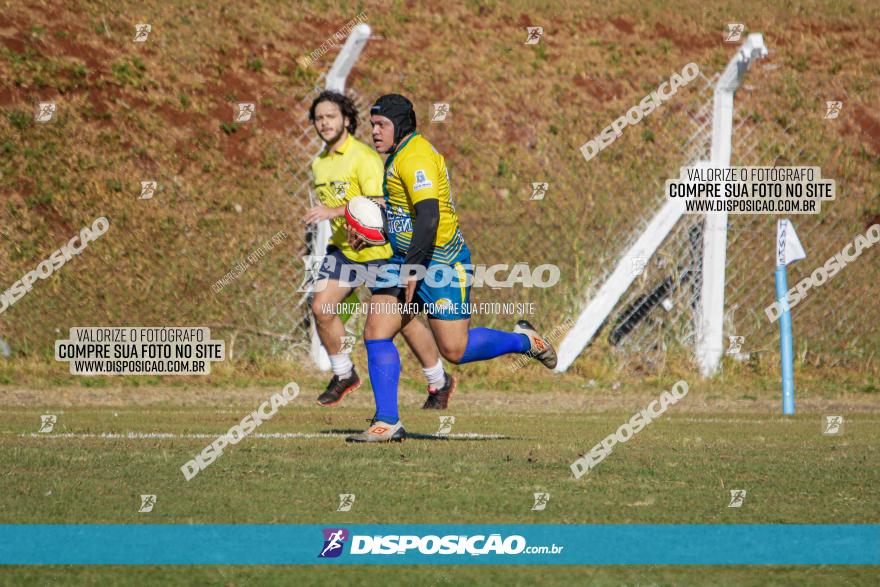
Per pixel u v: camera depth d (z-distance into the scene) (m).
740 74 34.59
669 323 36.16
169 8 47.19
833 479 16.11
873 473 16.69
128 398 28.55
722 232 34.75
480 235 39.72
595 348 35.56
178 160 39.69
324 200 24.38
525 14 55.81
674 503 14.09
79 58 42.50
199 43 45.50
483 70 49.50
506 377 33.62
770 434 22.59
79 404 27.16
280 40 47.78
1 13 43.19
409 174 18.41
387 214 19.33
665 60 54.88
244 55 45.84
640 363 35.41
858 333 39.38
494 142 44.66
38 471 15.73
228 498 13.92
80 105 40.50
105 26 44.59
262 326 35.16
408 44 50.28
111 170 38.66
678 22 59.62
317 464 16.61
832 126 49.94
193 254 36.75
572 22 56.44
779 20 63.31
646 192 42.75
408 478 15.50
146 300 35.09
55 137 39.06
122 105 41.19
